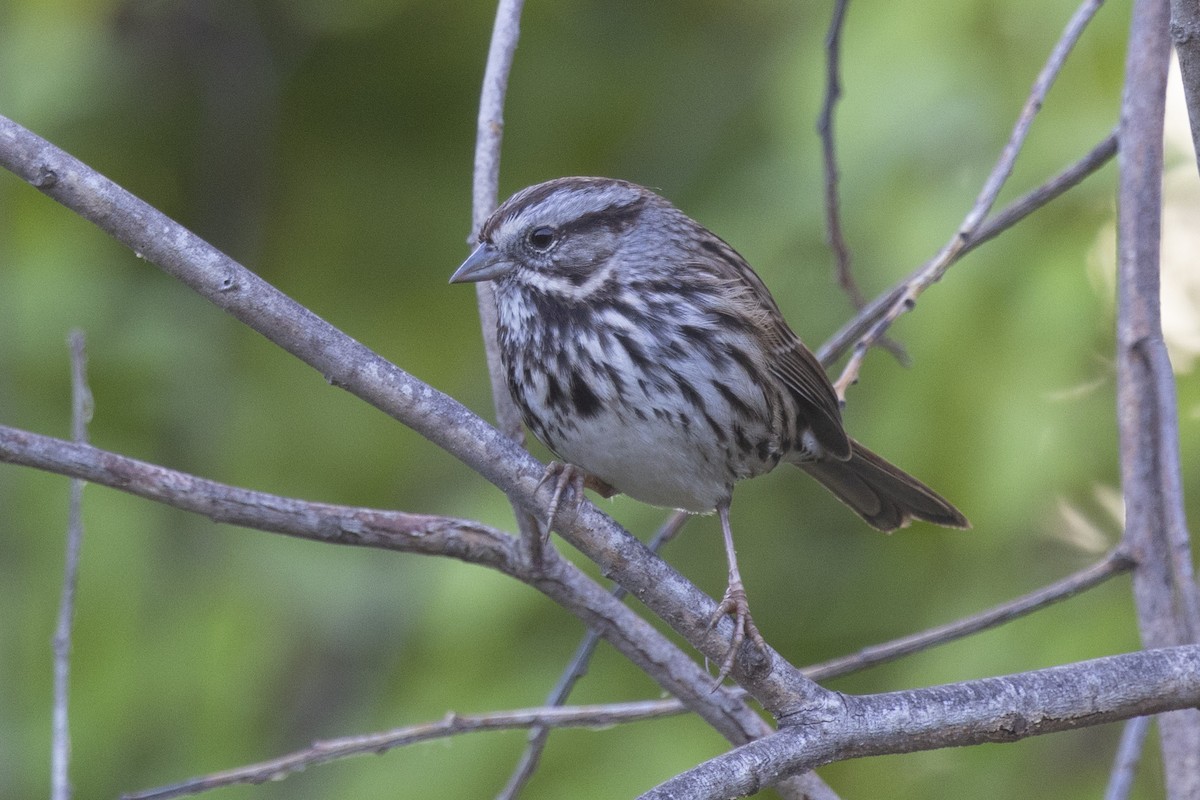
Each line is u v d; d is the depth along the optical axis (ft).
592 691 34.24
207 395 37.70
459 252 40.91
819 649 36.94
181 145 41.81
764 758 17.75
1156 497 23.45
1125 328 23.93
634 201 26.08
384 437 38.78
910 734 18.34
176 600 36.24
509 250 25.80
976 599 33.53
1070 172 25.07
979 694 18.43
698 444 25.48
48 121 37.47
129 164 40.75
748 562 37.78
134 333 36.83
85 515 35.35
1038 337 30.60
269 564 36.58
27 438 19.40
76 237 36.96
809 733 18.19
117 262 37.63
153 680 35.29
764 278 33.81
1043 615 32.76
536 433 26.30
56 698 22.63
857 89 32.53
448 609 34.04
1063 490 32.01
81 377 23.77
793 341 27.09
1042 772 33.94
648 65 40.70
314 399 38.93
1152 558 23.29
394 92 42.57
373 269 41.29
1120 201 24.31
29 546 35.29
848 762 35.14
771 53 37.04
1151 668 18.60
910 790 34.60
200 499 20.12
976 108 31.48
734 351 25.44
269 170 42.22
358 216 41.63
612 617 22.77
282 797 37.37
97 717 34.68
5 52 37.93
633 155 40.14
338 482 38.27
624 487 26.20
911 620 35.76
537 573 22.25
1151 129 24.27
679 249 25.93
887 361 32.55
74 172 18.31
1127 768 22.52
